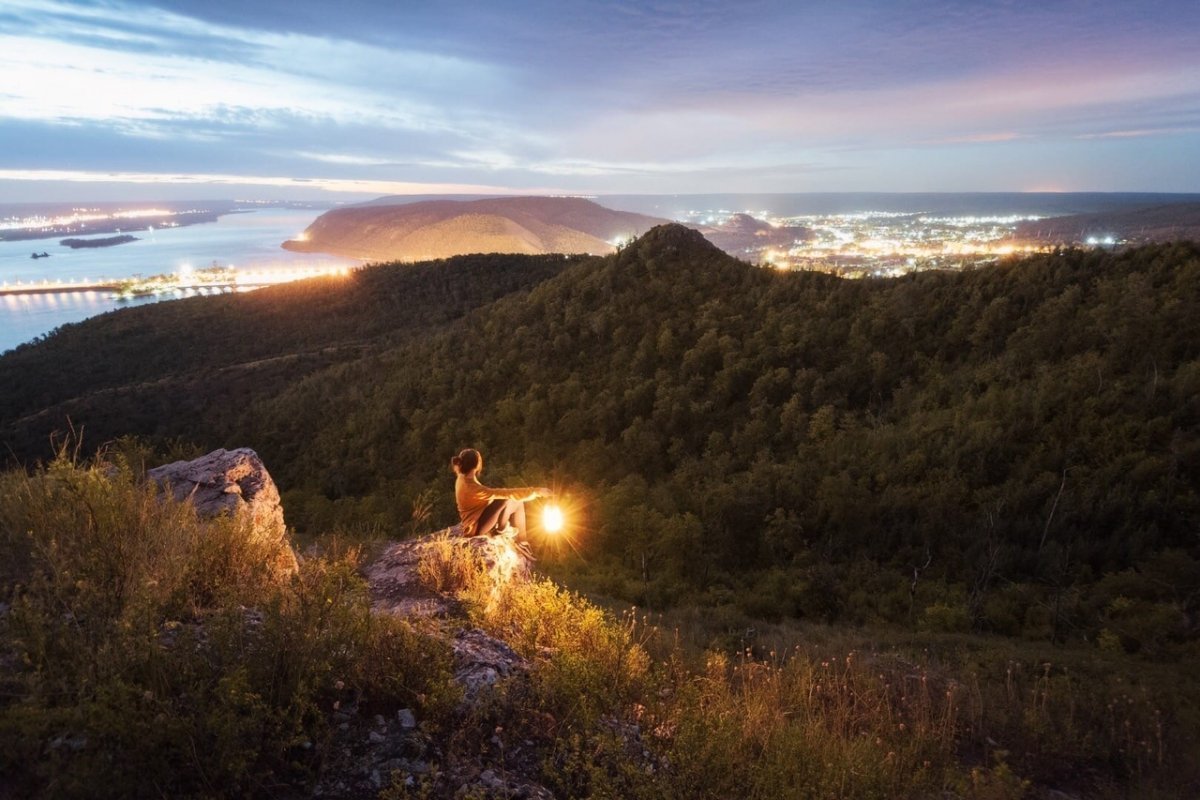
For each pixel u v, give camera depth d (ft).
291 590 11.10
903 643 30.22
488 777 8.50
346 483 109.40
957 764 14.69
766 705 13.83
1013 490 50.72
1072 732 16.97
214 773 7.12
